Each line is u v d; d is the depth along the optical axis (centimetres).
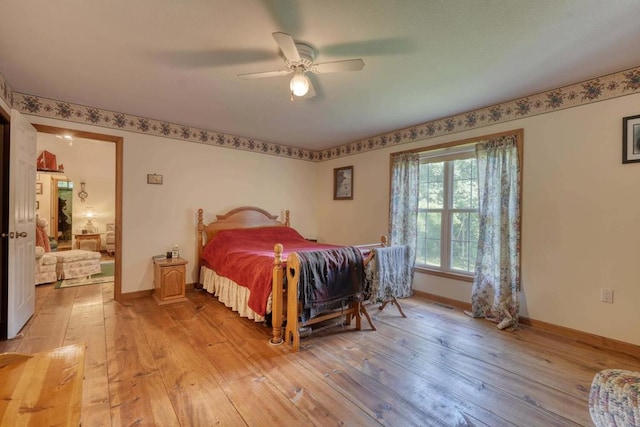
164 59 233
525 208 303
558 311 283
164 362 223
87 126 343
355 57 225
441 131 374
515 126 310
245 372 212
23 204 277
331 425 161
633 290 245
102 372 208
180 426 158
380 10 173
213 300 378
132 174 376
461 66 239
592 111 263
